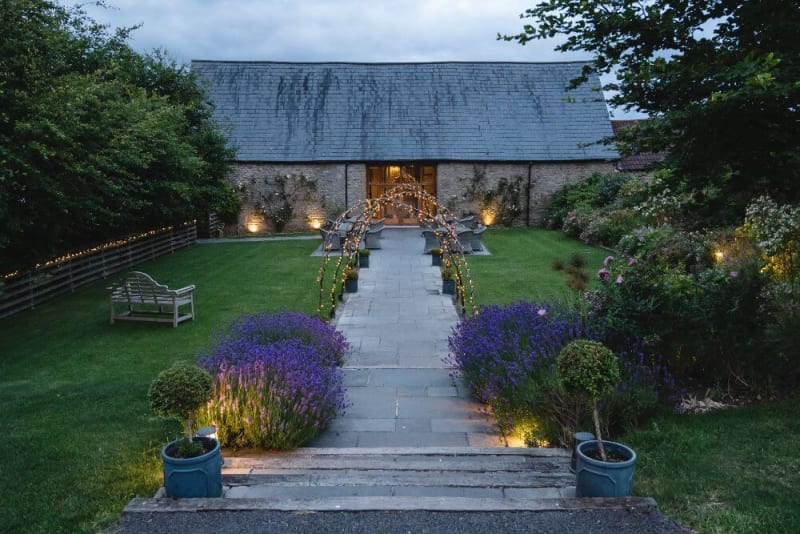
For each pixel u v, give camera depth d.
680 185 5.86
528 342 6.76
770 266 7.15
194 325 10.52
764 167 5.58
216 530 3.49
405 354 8.92
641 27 5.49
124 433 5.48
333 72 27.00
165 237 19.53
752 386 6.13
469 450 5.21
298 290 13.59
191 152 18.47
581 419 5.45
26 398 6.83
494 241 21.20
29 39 9.01
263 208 25.30
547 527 3.48
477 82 26.97
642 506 3.67
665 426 5.35
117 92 12.26
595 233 19.42
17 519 3.80
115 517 3.73
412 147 25.17
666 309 6.34
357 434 5.93
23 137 8.82
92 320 10.95
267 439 5.38
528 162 25.11
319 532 3.45
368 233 19.88
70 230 12.63
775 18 4.95
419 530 3.46
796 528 3.44
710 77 5.10
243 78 26.62
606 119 26.06
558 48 5.95
